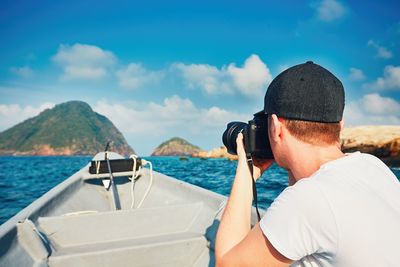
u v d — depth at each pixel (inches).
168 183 169.3
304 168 46.0
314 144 45.0
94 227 102.5
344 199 39.7
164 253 99.5
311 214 39.6
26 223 90.0
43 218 98.9
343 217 38.8
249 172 53.2
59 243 97.7
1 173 1035.9
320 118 43.6
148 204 167.9
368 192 41.1
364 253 38.0
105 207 178.7
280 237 40.4
